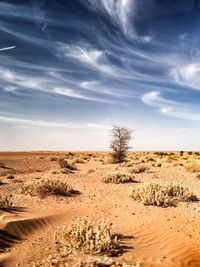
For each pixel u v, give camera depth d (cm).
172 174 2127
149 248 665
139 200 1173
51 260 571
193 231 784
